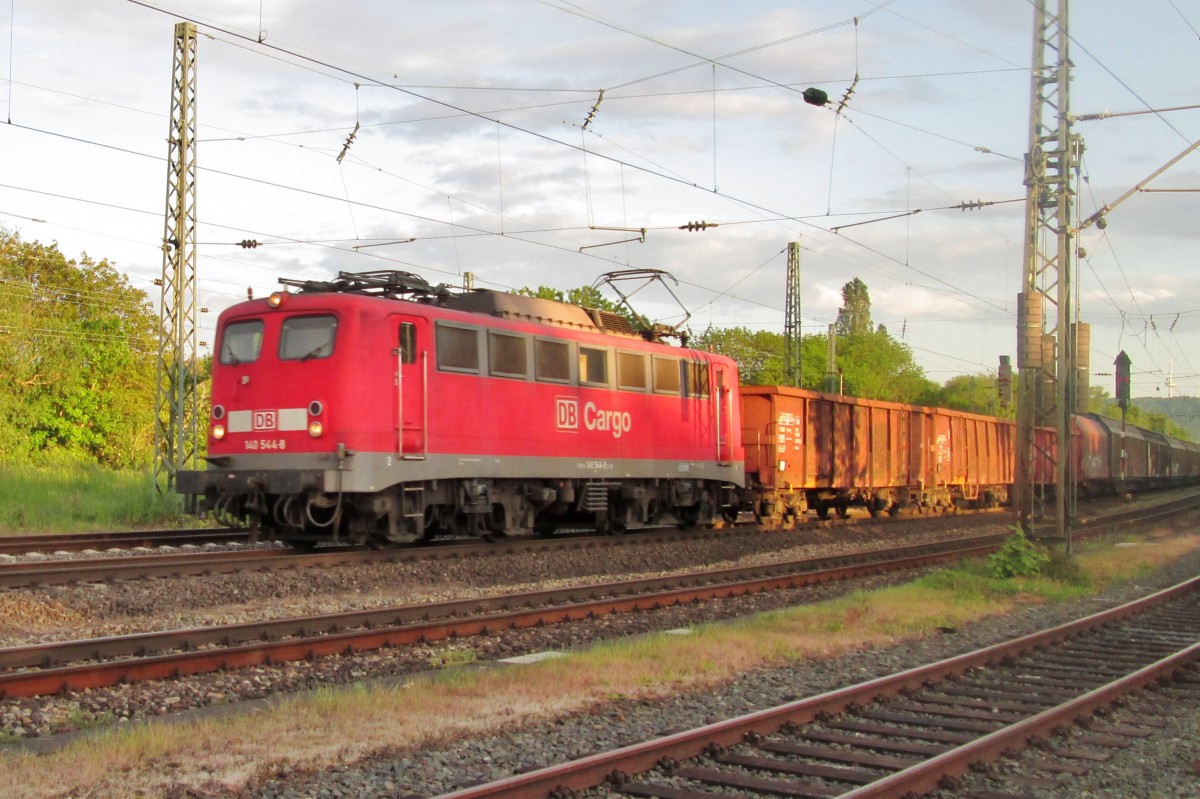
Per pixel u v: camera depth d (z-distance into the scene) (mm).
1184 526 33500
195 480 16766
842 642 12352
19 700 8719
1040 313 20094
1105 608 15742
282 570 15125
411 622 12898
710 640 12016
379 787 6895
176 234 24984
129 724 8430
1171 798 6969
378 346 16391
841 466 31500
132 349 52906
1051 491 39781
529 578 17422
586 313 21328
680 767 7227
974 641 12773
